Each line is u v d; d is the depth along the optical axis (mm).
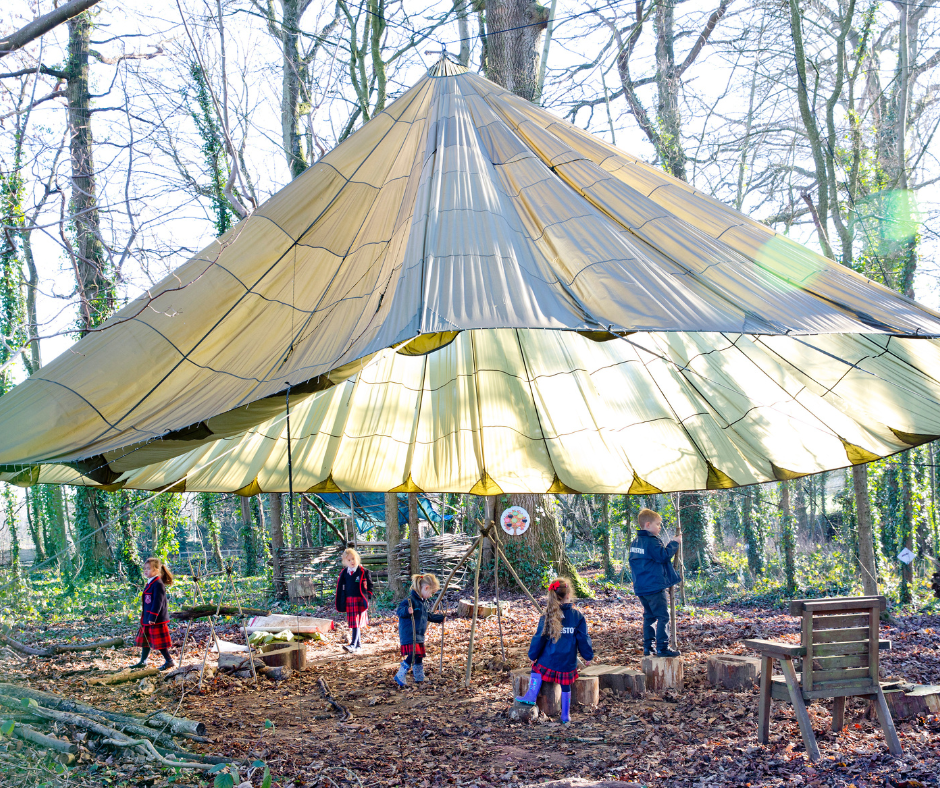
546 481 9734
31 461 4918
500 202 5703
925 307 6043
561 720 6164
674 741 5484
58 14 5316
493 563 14695
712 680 7070
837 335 7285
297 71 16938
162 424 4953
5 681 6844
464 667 8359
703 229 6414
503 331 8914
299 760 5277
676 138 18969
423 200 5574
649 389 8859
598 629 10555
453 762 5262
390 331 4281
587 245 5355
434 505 21500
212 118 15445
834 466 8461
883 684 5879
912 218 13852
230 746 5570
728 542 25422
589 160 6848
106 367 5516
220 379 5352
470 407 9453
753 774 4695
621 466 9414
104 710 6074
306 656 8820
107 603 14180
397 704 6906
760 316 4914
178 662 8906
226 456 8836
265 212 6332
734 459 8898
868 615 5160
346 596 9617
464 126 6711
